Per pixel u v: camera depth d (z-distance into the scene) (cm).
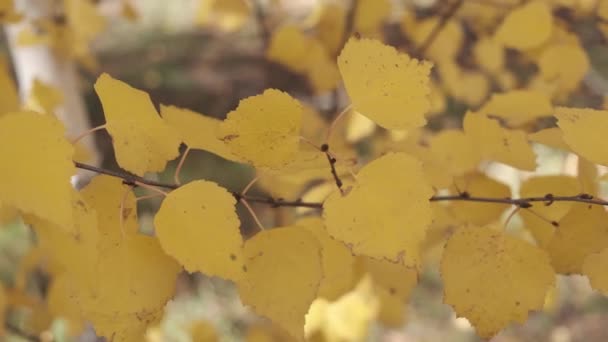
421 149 70
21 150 54
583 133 60
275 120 59
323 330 88
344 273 65
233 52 278
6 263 196
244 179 220
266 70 114
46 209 54
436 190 68
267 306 59
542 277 62
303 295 59
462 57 107
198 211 58
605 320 195
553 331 192
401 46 105
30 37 103
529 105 71
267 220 183
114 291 58
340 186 59
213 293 200
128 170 60
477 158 70
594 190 67
